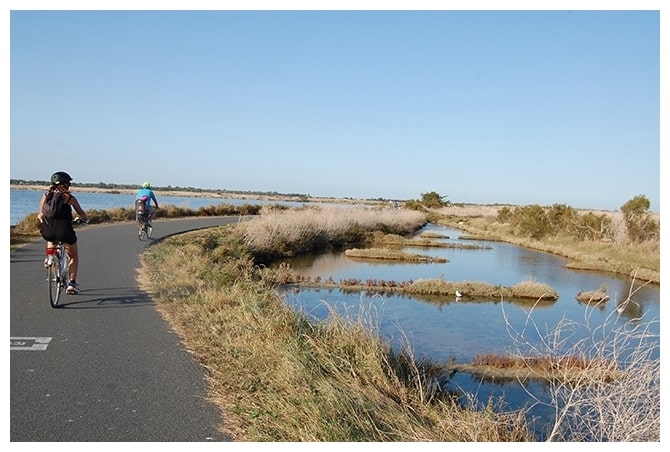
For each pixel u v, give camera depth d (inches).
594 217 1381.6
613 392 203.0
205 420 180.7
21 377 210.7
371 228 1546.5
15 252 547.8
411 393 250.7
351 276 815.1
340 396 197.0
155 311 322.7
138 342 261.1
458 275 887.7
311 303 580.7
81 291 371.2
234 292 361.4
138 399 194.4
